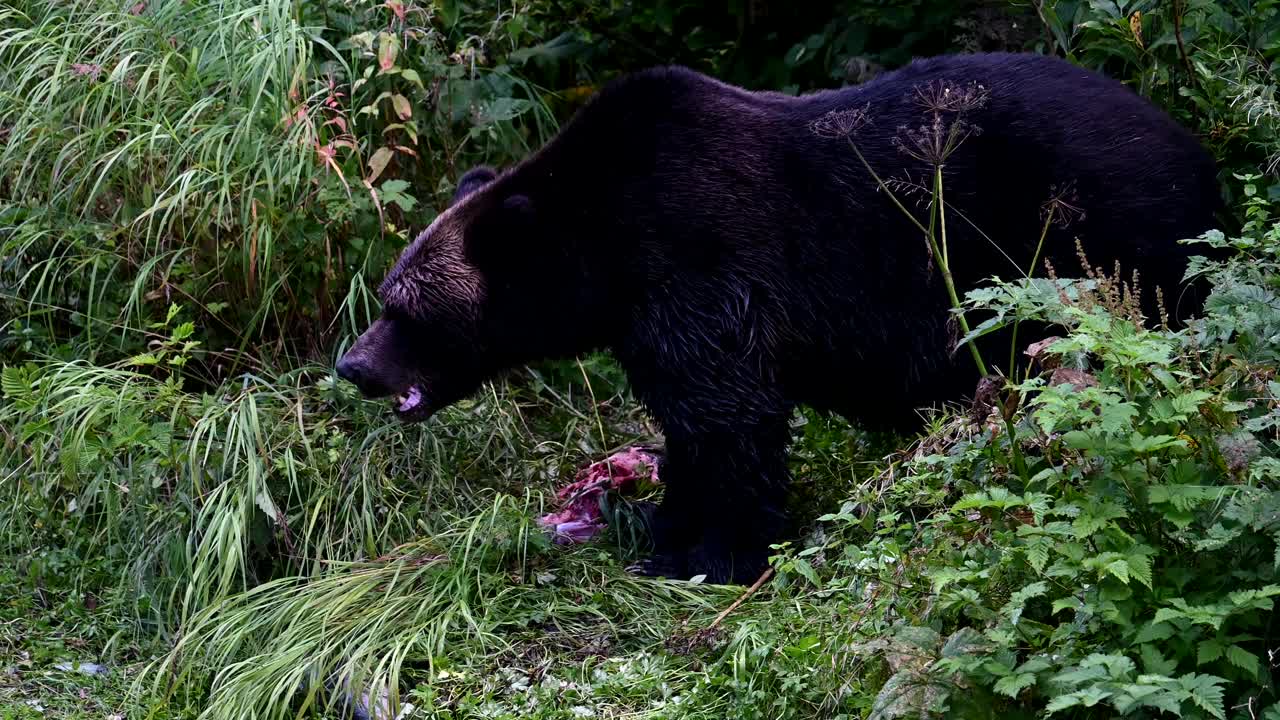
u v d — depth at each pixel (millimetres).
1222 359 7586
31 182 12992
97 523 11156
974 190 9758
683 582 10156
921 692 6941
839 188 9930
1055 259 9672
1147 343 7047
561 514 11305
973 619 7449
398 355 10320
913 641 7129
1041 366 8734
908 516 9477
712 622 9430
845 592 8477
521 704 9000
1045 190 9648
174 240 12641
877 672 7531
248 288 12148
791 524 10602
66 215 12688
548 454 12234
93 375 11680
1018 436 7711
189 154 12477
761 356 10062
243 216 11945
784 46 14242
